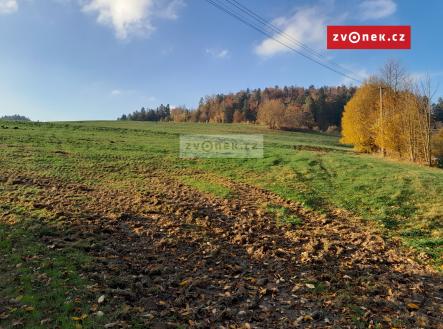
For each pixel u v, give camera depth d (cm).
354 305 708
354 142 4903
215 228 1180
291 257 966
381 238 1164
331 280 823
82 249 884
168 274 807
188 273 823
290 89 17025
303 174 2139
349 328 624
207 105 15675
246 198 1617
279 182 1958
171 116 16562
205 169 2334
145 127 6425
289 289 776
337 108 12469
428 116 3397
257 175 2155
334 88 15112
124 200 1449
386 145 4016
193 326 604
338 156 2961
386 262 969
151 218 1230
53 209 1195
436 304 738
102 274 757
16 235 916
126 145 3177
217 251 974
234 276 826
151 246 977
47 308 605
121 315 607
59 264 773
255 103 14088
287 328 621
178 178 2044
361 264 937
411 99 3588
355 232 1223
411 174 2055
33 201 1277
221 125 9788
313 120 11569
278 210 1420
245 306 686
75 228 1026
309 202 1555
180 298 693
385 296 760
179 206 1402
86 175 1927
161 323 600
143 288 720
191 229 1148
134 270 807
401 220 1355
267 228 1209
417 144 3559
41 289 665
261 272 860
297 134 8938
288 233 1171
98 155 2566
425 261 991
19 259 777
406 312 693
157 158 2650
